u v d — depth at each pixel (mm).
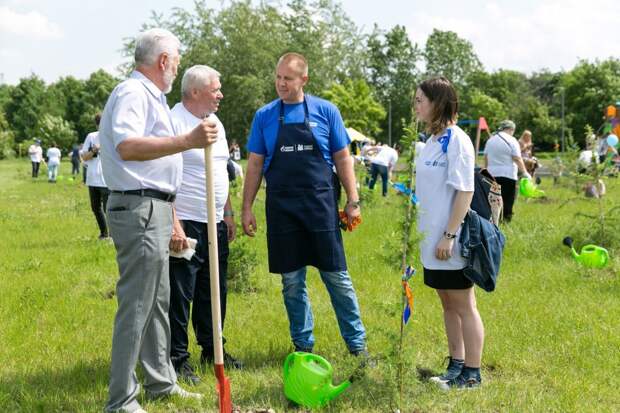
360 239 11047
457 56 103188
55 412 4375
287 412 4406
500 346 5629
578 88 80250
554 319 6367
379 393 4473
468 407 4395
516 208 15305
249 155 5387
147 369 4508
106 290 7949
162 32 4234
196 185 4977
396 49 100250
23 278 8633
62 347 5801
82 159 11289
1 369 5223
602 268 8375
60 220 15094
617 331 6000
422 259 4789
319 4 50562
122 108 3998
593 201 13656
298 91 5113
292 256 5164
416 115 4309
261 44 48781
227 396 4043
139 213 4090
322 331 6117
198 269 5105
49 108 94562
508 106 94125
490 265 4594
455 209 4578
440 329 6074
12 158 70062
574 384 4789
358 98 51625
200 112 5004
